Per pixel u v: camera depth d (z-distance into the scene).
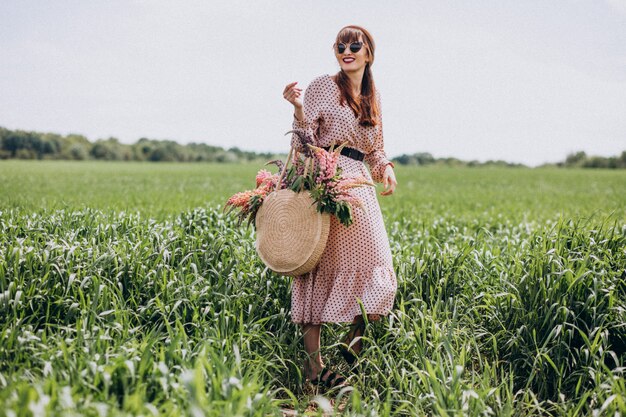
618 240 5.13
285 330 4.55
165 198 16.27
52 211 7.39
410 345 4.24
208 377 3.21
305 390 4.22
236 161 98.31
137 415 2.71
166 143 101.44
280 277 4.96
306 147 4.34
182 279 4.75
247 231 6.46
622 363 3.99
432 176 44.59
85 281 4.40
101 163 74.88
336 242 4.31
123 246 5.26
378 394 3.93
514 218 12.27
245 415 3.00
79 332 3.58
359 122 4.45
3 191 18.00
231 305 4.58
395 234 7.84
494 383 4.07
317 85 4.46
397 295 4.92
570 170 67.06
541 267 4.57
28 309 4.24
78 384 2.98
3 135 88.88
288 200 4.28
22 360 3.49
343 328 4.68
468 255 5.50
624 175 49.03
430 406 3.63
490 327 4.72
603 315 4.15
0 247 5.27
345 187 4.15
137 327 4.04
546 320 4.19
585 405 3.72
